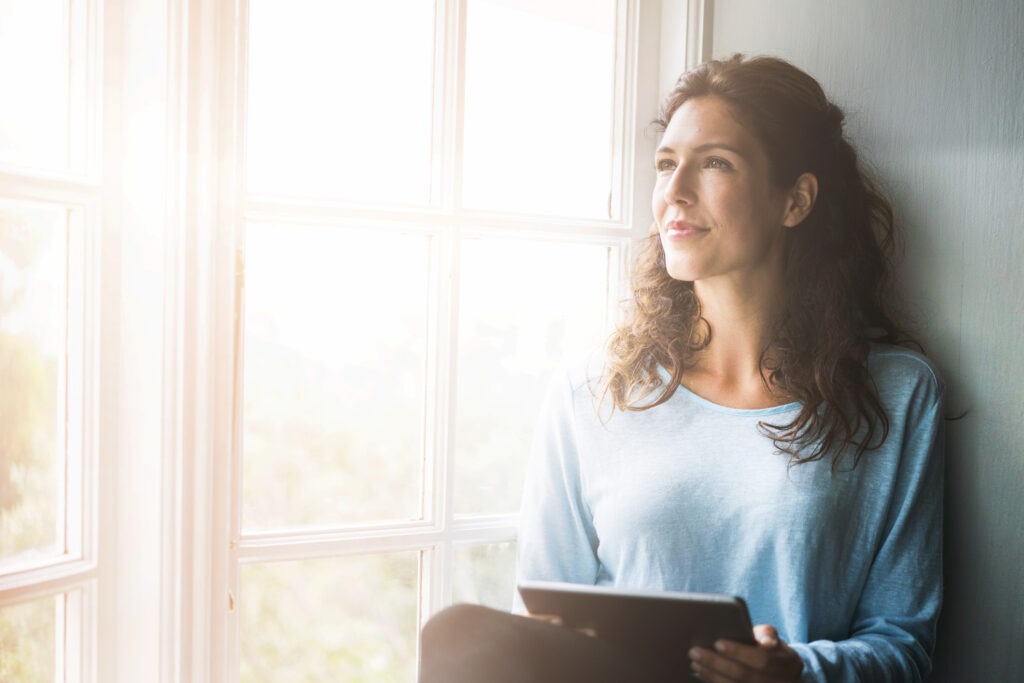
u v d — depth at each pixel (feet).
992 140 3.76
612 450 3.99
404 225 4.08
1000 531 3.81
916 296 4.04
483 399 4.38
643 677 2.93
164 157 3.43
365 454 4.10
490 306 4.37
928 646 3.74
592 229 4.56
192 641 3.54
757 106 3.71
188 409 3.49
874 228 4.15
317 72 3.91
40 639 3.41
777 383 3.82
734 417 3.84
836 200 3.90
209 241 3.50
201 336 3.51
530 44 4.42
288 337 3.89
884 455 3.78
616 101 4.66
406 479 4.21
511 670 2.99
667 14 4.61
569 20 4.53
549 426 4.21
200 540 3.54
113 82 3.48
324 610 4.01
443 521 4.24
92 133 3.45
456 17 4.16
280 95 3.82
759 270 3.87
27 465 3.37
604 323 4.68
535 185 4.49
